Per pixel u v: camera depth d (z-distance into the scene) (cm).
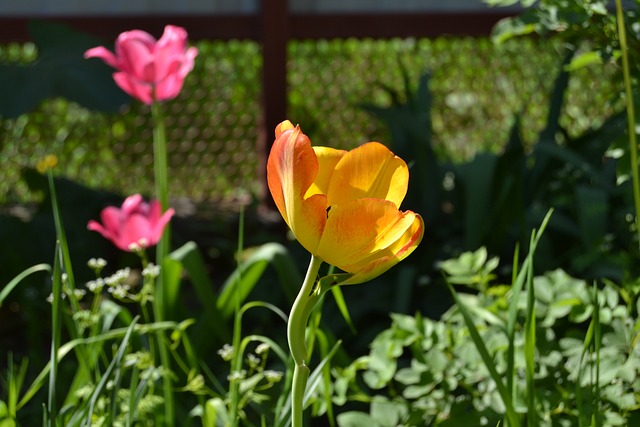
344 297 306
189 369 242
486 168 321
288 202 98
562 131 374
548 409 170
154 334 231
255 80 512
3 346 316
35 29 395
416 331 189
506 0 193
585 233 289
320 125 517
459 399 184
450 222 355
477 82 517
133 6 470
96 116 504
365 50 515
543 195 354
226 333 242
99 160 511
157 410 200
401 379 184
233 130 516
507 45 508
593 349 174
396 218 96
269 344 184
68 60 377
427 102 398
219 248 421
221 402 191
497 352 183
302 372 105
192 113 510
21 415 244
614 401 166
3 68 372
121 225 200
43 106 500
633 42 181
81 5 470
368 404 241
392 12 468
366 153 99
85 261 368
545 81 510
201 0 471
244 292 243
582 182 340
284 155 96
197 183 518
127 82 218
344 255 98
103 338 188
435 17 468
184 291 382
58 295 158
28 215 457
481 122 520
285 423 171
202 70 508
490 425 173
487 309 189
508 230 315
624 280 196
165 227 234
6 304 347
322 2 472
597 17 185
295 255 354
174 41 213
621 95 191
